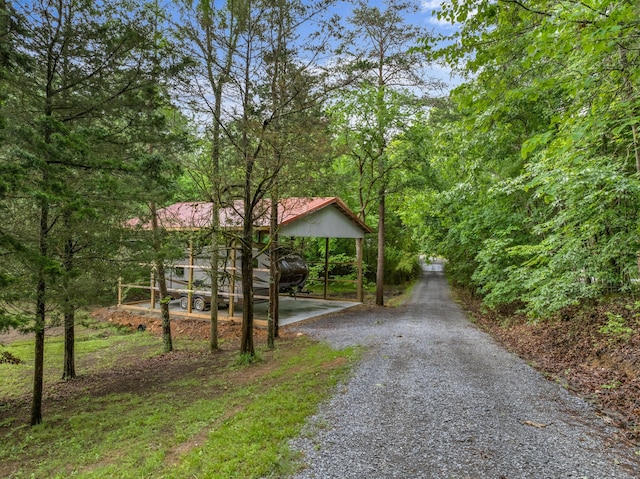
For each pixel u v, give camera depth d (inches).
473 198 487.2
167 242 298.0
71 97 242.8
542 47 154.3
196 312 526.3
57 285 224.5
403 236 1033.5
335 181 343.9
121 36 248.7
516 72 200.4
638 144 239.8
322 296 686.5
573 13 137.9
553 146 194.5
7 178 171.5
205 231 336.8
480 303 620.7
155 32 270.7
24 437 217.3
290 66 303.3
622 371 225.8
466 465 134.6
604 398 196.7
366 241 991.0
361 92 520.1
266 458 140.2
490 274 479.2
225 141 318.3
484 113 236.7
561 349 292.0
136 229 281.6
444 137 486.0
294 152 294.8
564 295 293.9
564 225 315.3
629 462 135.5
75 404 273.0
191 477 133.0
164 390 277.3
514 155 415.8
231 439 159.3
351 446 148.9
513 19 168.9
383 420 172.2
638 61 168.2
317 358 289.4
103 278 262.8
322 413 181.0
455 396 200.7
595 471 129.7
